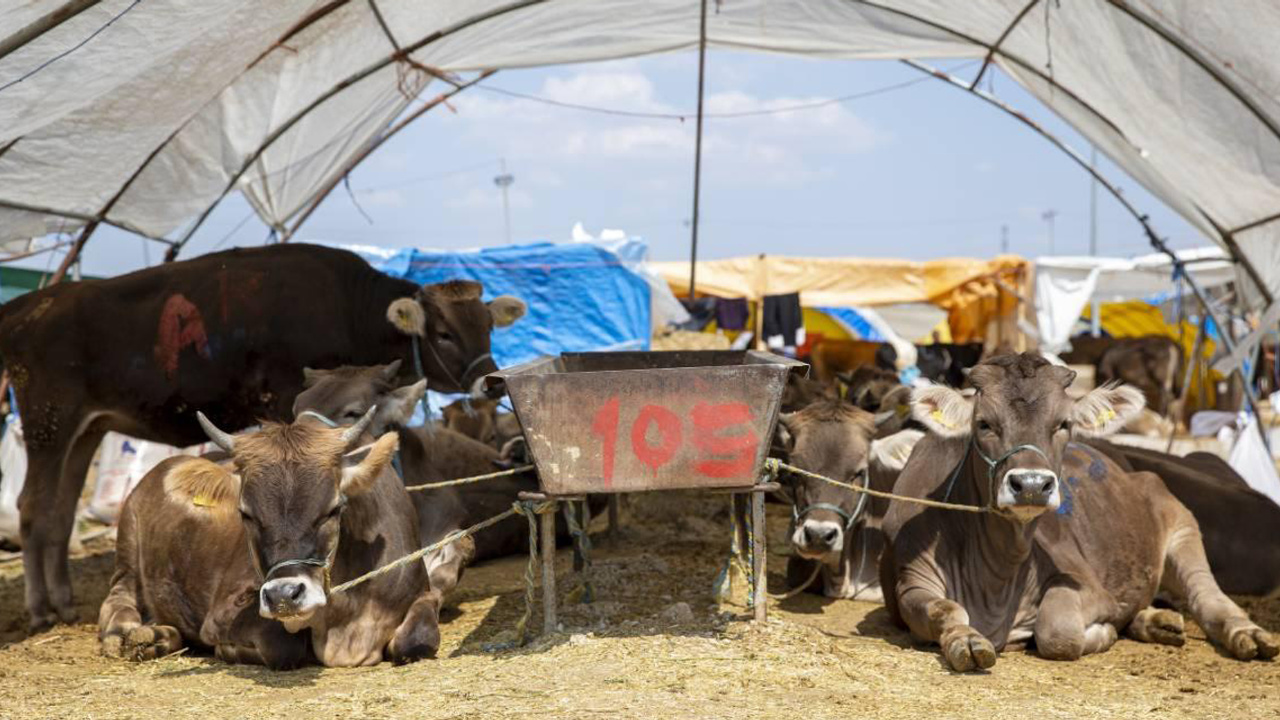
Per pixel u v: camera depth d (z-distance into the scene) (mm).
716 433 5918
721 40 11859
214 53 8414
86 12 6852
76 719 4941
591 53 12141
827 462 7238
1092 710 5008
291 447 5422
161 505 6988
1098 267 19250
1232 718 4922
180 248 11500
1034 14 9680
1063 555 6551
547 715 4676
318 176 12531
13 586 9594
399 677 5574
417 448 8320
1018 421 5898
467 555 7945
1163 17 8539
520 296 15797
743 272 18516
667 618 6648
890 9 10695
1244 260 11133
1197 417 18375
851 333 24250
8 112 7586
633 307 15945
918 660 5957
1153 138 10312
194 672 6039
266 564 5215
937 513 6598
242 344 8656
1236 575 7848
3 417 11414
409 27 10398
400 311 8844
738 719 4637
